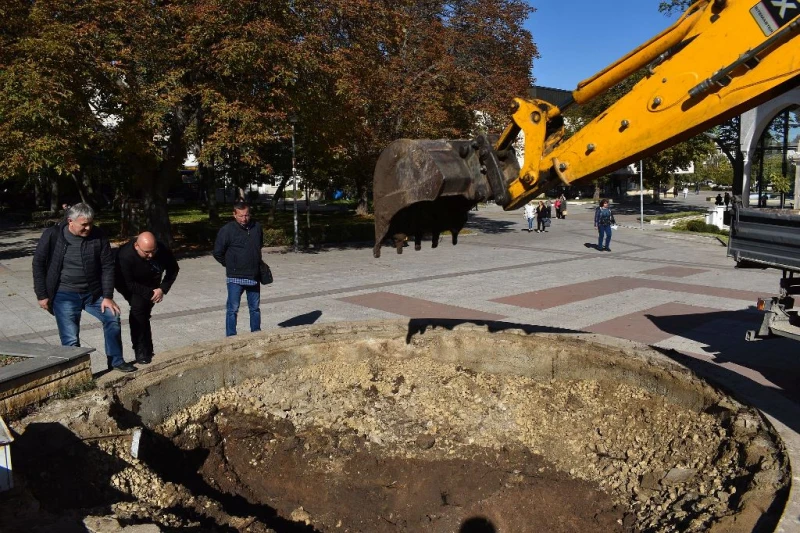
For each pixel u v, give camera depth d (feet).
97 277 17.61
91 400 14.53
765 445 11.95
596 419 17.03
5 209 120.98
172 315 30.94
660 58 11.27
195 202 153.69
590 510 14.03
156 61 48.67
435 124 65.92
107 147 50.55
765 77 9.97
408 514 14.65
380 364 20.36
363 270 46.65
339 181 91.91
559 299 34.78
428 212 12.28
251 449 16.80
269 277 23.22
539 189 11.73
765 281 40.50
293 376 19.52
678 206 138.41
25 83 41.06
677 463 14.15
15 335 27.25
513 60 77.46
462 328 20.31
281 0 49.14
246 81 51.57
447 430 18.04
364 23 57.82
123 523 10.37
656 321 29.19
